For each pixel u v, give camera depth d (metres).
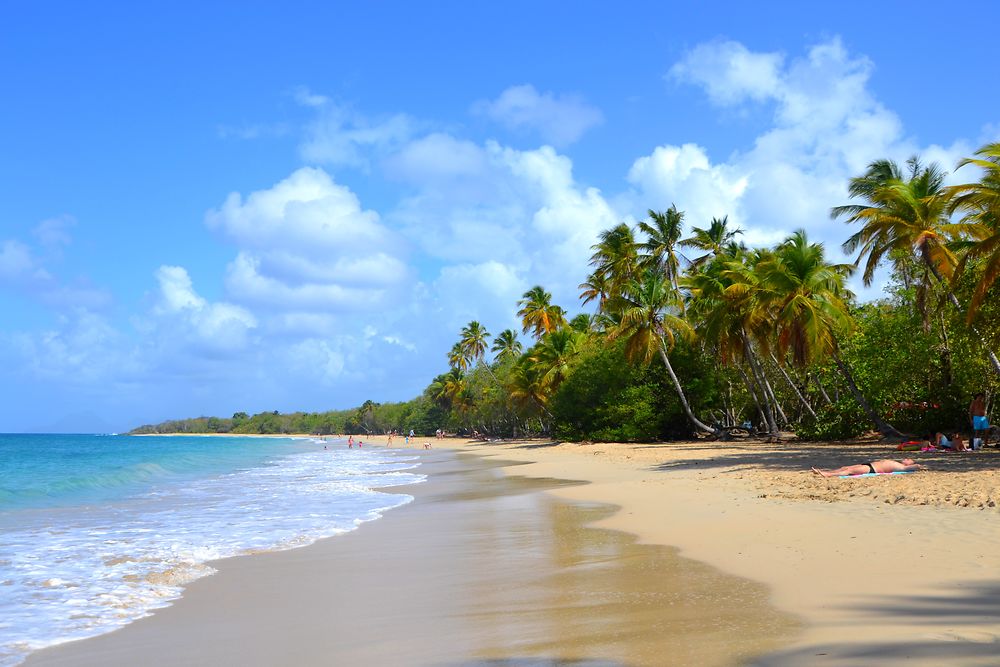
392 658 5.70
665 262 50.62
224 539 12.87
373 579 9.16
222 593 8.64
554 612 6.85
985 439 26.45
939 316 29.98
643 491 17.89
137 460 49.78
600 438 50.88
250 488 24.86
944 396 30.88
